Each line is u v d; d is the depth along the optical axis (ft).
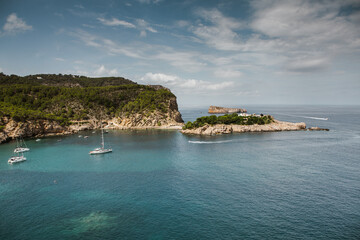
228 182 292.20
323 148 476.95
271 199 244.42
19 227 200.34
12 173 339.98
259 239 179.01
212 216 212.43
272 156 416.67
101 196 257.55
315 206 228.63
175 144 545.03
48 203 242.58
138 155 442.09
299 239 179.11
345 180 294.25
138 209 227.81
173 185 285.64
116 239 182.09
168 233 188.34
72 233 190.80
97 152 460.14
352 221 202.69
